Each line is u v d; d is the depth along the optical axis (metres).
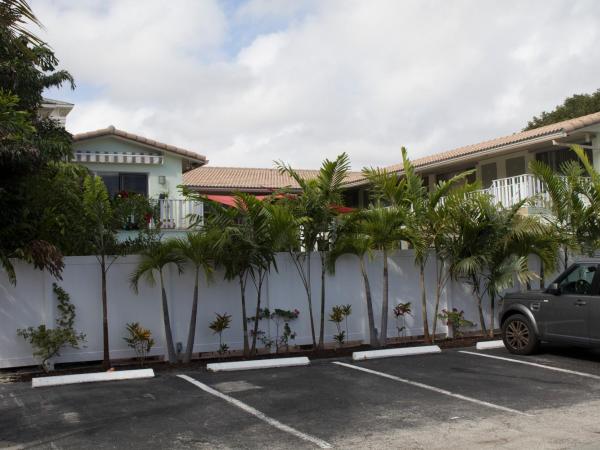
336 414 7.51
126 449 6.25
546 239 13.43
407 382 9.30
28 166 10.57
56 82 14.05
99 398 8.44
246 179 31.30
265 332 12.12
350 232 12.29
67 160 14.25
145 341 11.09
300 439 6.53
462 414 7.44
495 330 14.23
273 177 32.59
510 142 21.20
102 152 22.92
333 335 12.62
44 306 10.62
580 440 6.34
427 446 6.24
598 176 14.68
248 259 11.27
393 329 13.27
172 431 6.85
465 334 13.95
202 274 11.69
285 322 12.27
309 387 9.02
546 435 6.53
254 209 11.06
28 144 9.95
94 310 11.00
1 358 10.34
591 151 20.78
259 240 11.19
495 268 13.18
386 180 12.70
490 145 22.78
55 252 10.16
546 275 14.40
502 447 6.15
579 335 10.51
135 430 6.90
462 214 12.78
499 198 19.58
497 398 8.23
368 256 13.00
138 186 23.69
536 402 7.98
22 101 12.62
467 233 12.85
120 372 9.82
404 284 13.41
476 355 11.64
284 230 11.20
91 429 6.96
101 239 10.66
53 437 6.68
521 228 13.04
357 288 12.93
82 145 22.92
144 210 11.52
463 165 25.31
